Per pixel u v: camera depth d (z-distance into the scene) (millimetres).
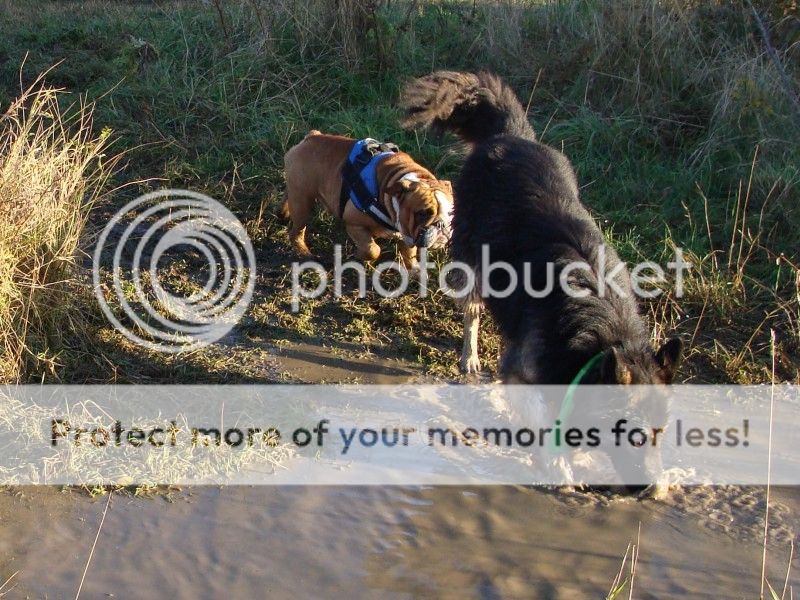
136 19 5895
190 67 5262
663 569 3113
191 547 3119
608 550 3170
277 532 3176
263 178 4648
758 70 4824
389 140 4812
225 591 3010
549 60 5207
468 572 3090
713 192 4586
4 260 3576
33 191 3693
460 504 3297
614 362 3082
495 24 5418
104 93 5012
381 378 3768
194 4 6039
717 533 3225
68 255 3750
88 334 3723
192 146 4820
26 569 3029
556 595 3033
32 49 5590
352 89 5133
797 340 3885
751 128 4707
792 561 3141
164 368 3686
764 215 4367
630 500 3324
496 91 4016
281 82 5152
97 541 3119
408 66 5266
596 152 4785
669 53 5008
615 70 5062
